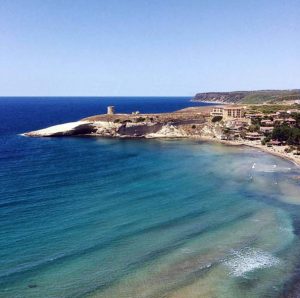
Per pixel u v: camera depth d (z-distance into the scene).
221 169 103.88
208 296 39.91
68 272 43.59
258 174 98.25
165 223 60.38
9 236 52.94
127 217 62.66
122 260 47.09
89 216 62.38
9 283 40.84
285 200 74.50
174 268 45.59
